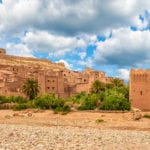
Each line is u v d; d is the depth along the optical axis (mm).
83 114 63062
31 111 69625
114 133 40000
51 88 138250
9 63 172250
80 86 145750
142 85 79812
